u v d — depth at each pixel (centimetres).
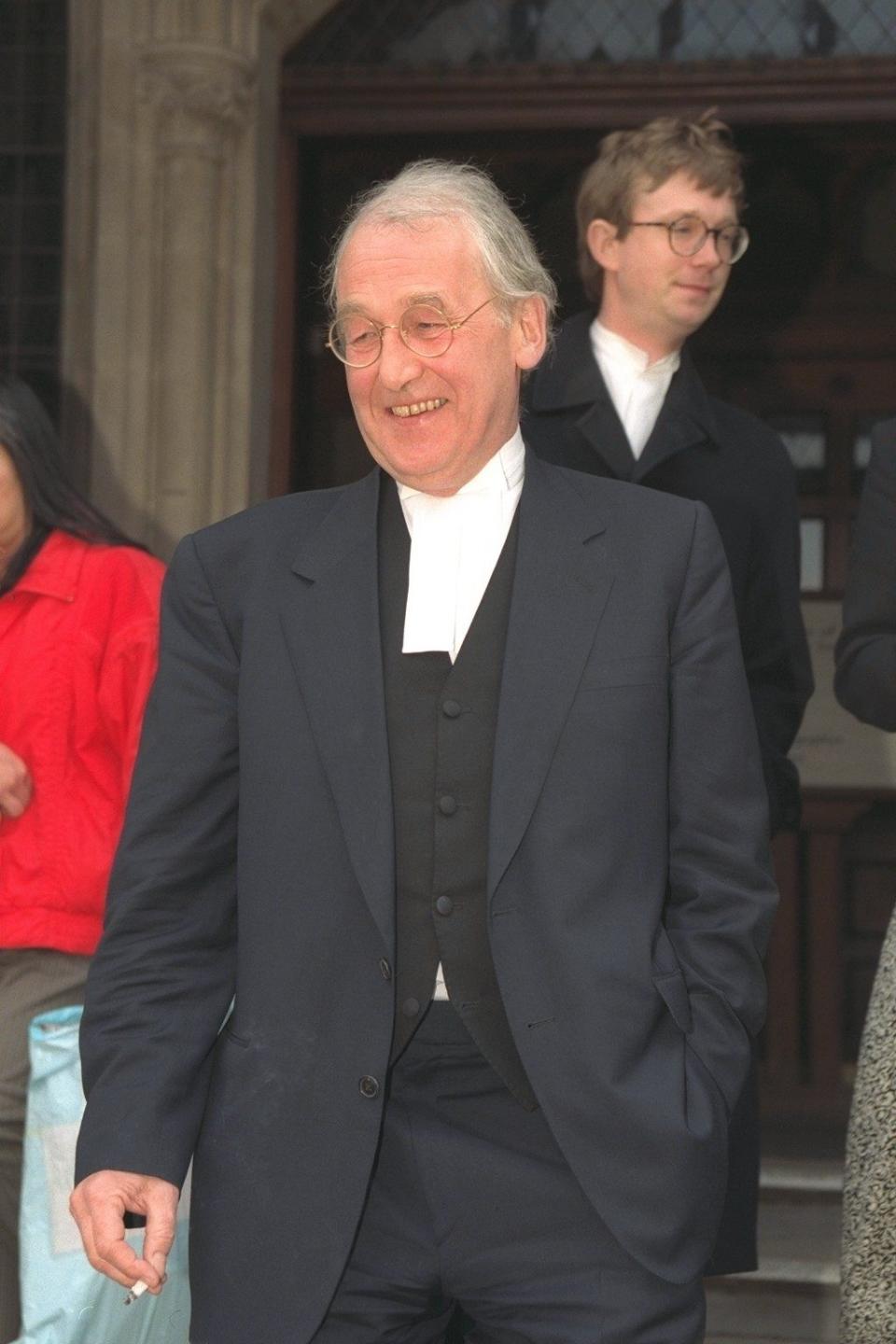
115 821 642
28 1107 588
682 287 695
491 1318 418
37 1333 561
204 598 442
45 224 1072
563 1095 398
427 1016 416
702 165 688
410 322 411
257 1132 411
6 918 631
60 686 639
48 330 1071
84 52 1052
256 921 418
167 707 438
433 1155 414
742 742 426
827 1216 1031
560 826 404
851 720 1246
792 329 1261
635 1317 398
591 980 398
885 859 1252
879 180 1249
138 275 1045
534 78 1124
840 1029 1234
